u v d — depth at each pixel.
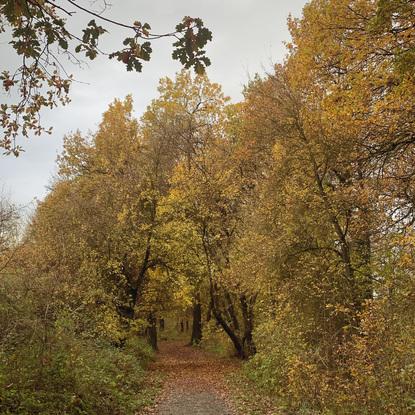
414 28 6.53
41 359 8.80
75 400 8.84
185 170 23.34
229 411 12.14
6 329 8.87
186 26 4.38
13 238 10.78
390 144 8.28
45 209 20.17
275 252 14.13
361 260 13.26
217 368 21.55
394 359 6.89
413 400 6.54
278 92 14.70
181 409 12.48
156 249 22.30
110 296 18.58
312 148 13.18
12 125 5.54
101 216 20.17
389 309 7.49
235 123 25.64
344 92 7.79
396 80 7.30
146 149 24.11
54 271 10.77
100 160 25.56
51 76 5.30
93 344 14.09
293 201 13.66
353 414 7.45
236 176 22.77
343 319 12.55
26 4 4.08
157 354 29.88
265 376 15.19
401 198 9.48
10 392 7.77
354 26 7.34
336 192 12.16
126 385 13.43
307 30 8.54
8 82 5.15
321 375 8.85
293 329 13.98
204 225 22.94
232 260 21.17
